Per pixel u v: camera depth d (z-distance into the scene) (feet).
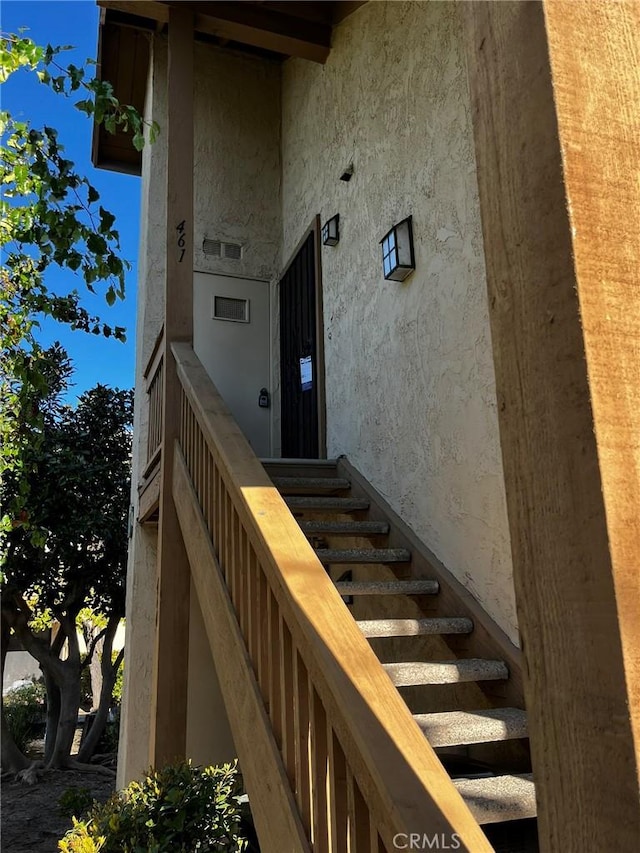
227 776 10.05
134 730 16.35
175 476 11.46
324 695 4.47
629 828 2.18
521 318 2.81
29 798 26.96
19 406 11.27
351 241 14.79
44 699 42.45
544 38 2.78
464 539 9.81
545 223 2.71
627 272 2.65
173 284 12.65
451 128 10.79
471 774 7.93
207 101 20.70
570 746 2.43
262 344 19.81
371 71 14.21
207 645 15.96
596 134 2.74
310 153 18.20
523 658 2.69
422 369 11.35
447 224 10.77
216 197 20.20
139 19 19.36
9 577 28.99
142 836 8.92
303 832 4.84
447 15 11.14
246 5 15.93
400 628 8.71
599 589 2.37
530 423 2.73
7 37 8.21
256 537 6.16
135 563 17.57
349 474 13.79
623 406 2.51
